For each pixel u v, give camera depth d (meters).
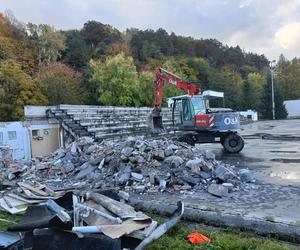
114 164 10.32
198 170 9.38
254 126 40.28
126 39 71.00
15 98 33.56
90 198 6.15
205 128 16.25
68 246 4.38
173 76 18.91
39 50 51.47
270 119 64.00
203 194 8.30
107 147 11.88
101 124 27.02
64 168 11.68
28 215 5.73
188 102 17.02
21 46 49.06
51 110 22.16
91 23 70.69
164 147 10.65
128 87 46.78
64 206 6.27
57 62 52.41
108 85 46.69
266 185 9.09
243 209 6.89
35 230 4.63
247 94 68.81
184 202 7.59
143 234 5.02
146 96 49.59
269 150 17.05
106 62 48.72
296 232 5.46
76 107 24.78
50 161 12.96
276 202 7.40
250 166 12.36
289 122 47.69
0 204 7.55
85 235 4.50
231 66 91.75
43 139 21.03
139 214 5.48
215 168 9.80
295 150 16.64
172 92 47.00
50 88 37.81
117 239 4.44
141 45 71.38
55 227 4.64
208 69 73.38
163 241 5.24
